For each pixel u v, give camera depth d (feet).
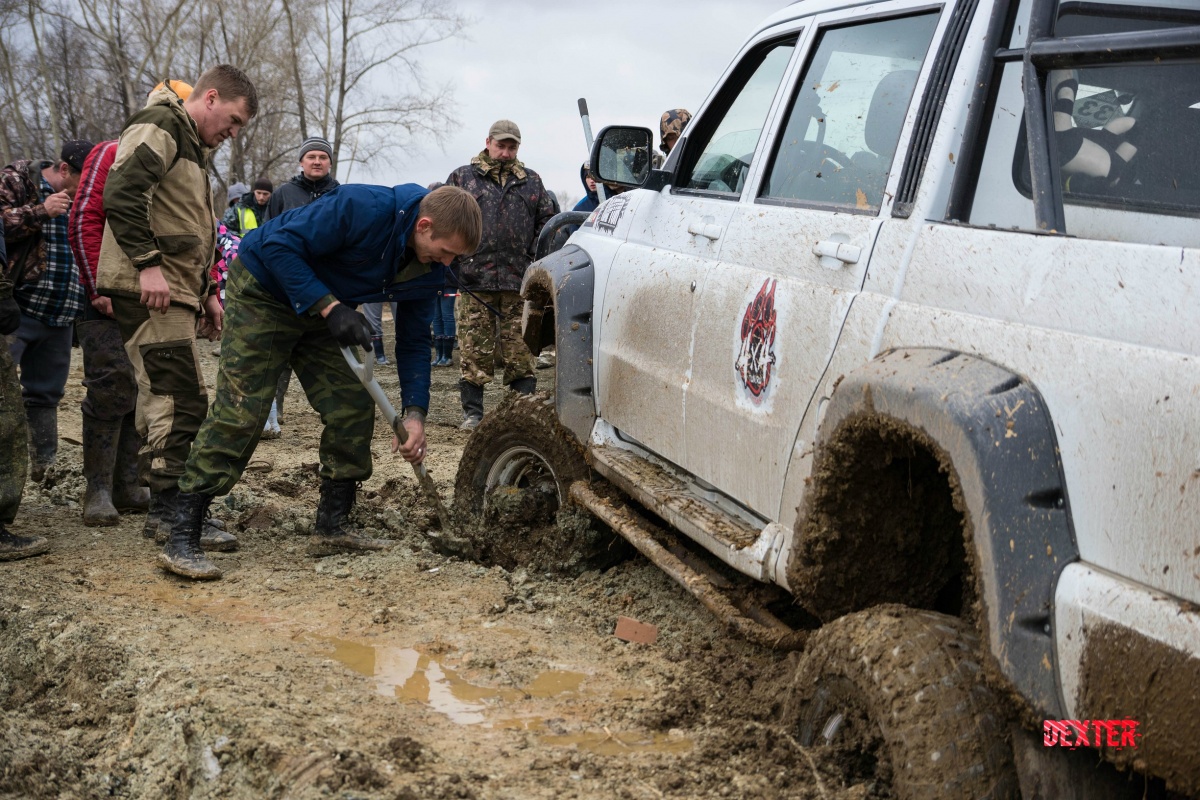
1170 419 6.48
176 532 15.10
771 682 10.66
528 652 12.41
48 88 111.14
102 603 13.53
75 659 12.02
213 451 14.89
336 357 15.89
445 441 26.99
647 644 12.92
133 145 15.03
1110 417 6.86
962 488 7.55
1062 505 7.09
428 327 15.97
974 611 8.49
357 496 20.01
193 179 15.87
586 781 9.03
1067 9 9.20
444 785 8.78
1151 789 7.24
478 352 27.68
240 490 19.72
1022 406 7.39
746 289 11.39
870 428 8.63
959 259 8.69
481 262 26.81
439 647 12.45
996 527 7.27
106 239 16.03
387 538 17.40
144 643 12.07
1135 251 7.18
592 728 10.33
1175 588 6.36
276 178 129.18
